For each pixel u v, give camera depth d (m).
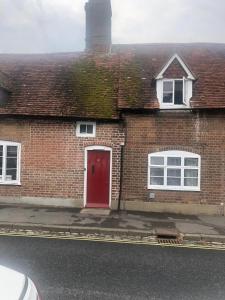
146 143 14.45
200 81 15.18
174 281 6.96
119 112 14.52
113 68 16.67
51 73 16.62
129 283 6.78
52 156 14.68
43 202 14.63
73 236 10.51
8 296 3.23
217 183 14.16
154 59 16.92
